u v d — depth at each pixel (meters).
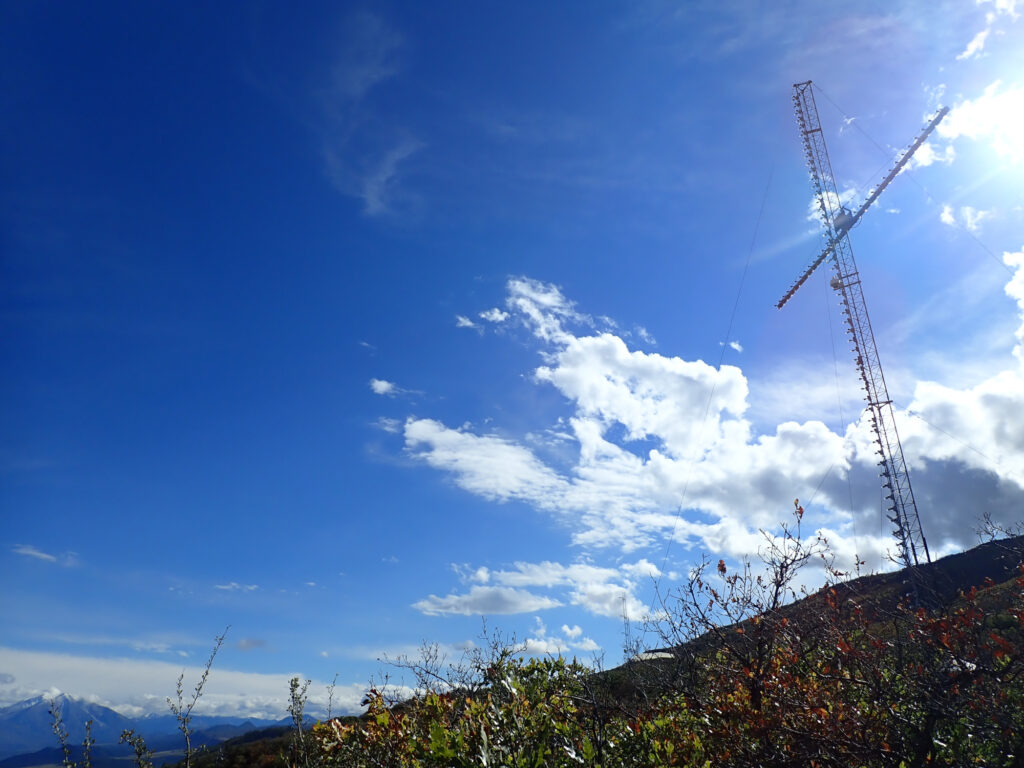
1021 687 5.55
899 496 39.94
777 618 7.06
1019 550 7.75
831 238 51.06
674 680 7.90
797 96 55.34
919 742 5.45
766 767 5.70
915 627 6.36
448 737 4.20
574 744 5.25
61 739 6.41
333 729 6.33
